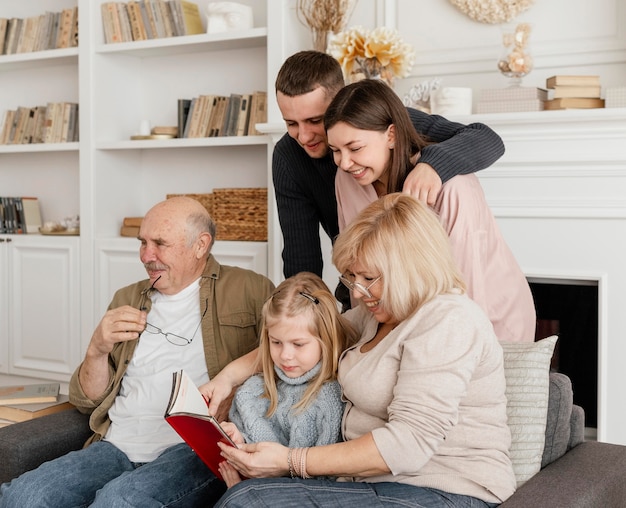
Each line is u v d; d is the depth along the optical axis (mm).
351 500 1644
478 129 2227
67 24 4547
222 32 4000
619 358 3186
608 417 3213
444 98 3379
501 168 3291
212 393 2117
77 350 4469
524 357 1933
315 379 1976
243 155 4352
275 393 2018
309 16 3738
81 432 2352
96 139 4402
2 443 2193
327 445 1706
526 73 3295
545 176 3229
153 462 2084
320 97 2260
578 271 3225
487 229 2137
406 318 1777
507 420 1880
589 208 3172
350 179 2299
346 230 1808
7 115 4867
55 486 2041
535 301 3400
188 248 2377
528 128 3197
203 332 2377
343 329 2004
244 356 2201
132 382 2361
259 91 4211
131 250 4254
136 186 4648
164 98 4566
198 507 2029
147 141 4242
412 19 3680
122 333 2256
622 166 3102
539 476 1820
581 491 1729
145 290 2453
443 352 1666
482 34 3547
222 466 1880
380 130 2045
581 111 3064
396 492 1669
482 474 1702
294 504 1621
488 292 2123
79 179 4566
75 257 4449
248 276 2479
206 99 4207
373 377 1762
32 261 4590
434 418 1638
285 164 2607
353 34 3400
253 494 1636
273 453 1722
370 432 1677
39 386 2656
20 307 4645
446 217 2041
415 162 2102
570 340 3354
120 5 4340
